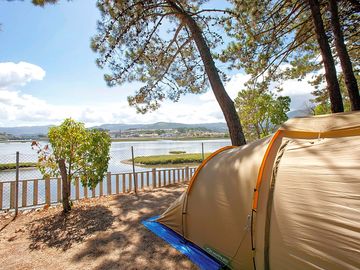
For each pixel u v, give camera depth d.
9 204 6.88
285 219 2.58
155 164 19.78
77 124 6.48
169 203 6.61
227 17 8.30
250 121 16.44
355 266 1.96
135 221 5.29
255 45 8.48
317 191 2.46
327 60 5.57
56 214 5.92
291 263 2.39
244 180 3.31
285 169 2.88
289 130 3.35
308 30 7.64
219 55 8.91
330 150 2.73
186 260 3.64
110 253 3.95
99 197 7.53
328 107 15.20
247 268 3.02
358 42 8.91
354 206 2.16
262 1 7.60
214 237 3.59
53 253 4.03
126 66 8.39
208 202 3.81
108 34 7.51
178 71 10.03
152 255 3.83
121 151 27.62
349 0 6.36
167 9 8.08
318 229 2.29
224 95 7.30
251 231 2.96
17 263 3.73
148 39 7.91
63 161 6.02
